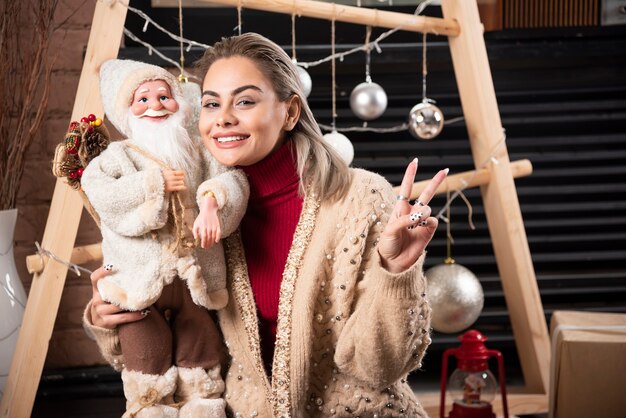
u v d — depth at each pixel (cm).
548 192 273
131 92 142
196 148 146
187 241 138
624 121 270
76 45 241
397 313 130
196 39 255
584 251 275
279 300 142
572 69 264
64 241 195
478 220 273
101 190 134
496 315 270
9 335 211
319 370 145
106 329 140
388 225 127
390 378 139
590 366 188
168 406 137
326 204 144
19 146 221
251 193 147
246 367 143
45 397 247
